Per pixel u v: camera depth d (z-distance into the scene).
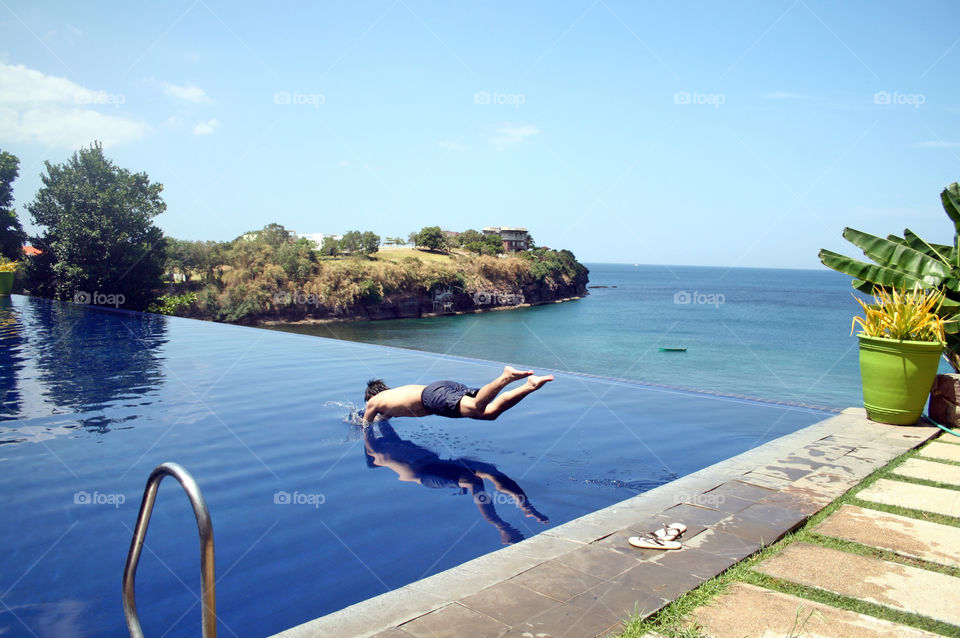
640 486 3.95
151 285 44.00
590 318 84.44
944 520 3.12
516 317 83.19
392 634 1.99
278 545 3.01
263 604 2.42
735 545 2.74
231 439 4.99
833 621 2.12
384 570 2.73
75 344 11.36
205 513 1.60
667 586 2.34
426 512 3.46
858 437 4.79
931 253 5.82
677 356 51.81
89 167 42.38
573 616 2.10
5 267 24.78
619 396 7.04
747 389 36.16
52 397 6.57
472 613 2.13
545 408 6.35
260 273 64.06
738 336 66.50
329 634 2.00
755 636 2.00
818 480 3.71
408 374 8.27
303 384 7.45
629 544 2.75
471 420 5.72
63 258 40.19
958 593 2.35
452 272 85.25
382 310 74.38
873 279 5.65
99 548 2.97
